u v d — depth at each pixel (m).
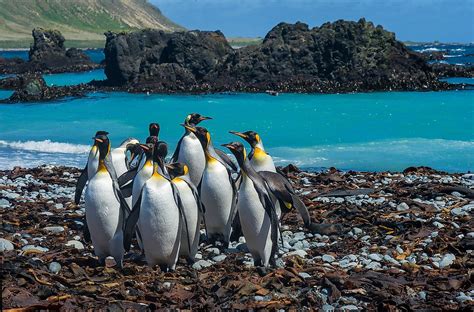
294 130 22.48
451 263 8.09
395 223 9.84
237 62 38.47
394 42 38.00
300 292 6.76
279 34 38.91
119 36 40.88
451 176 14.47
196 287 6.70
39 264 7.10
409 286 7.07
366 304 6.56
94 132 22.70
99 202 7.43
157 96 34.94
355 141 20.22
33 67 62.59
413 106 28.78
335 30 38.03
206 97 33.91
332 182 13.70
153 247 7.39
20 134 22.45
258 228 7.64
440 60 70.19
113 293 6.31
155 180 7.37
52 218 10.12
